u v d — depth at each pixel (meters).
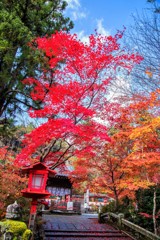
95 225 11.56
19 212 4.99
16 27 9.23
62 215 17.28
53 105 7.32
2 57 9.89
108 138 7.34
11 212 4.81
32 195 5.12
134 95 7.99
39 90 8.43
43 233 7.22
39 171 5.20
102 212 13.34
